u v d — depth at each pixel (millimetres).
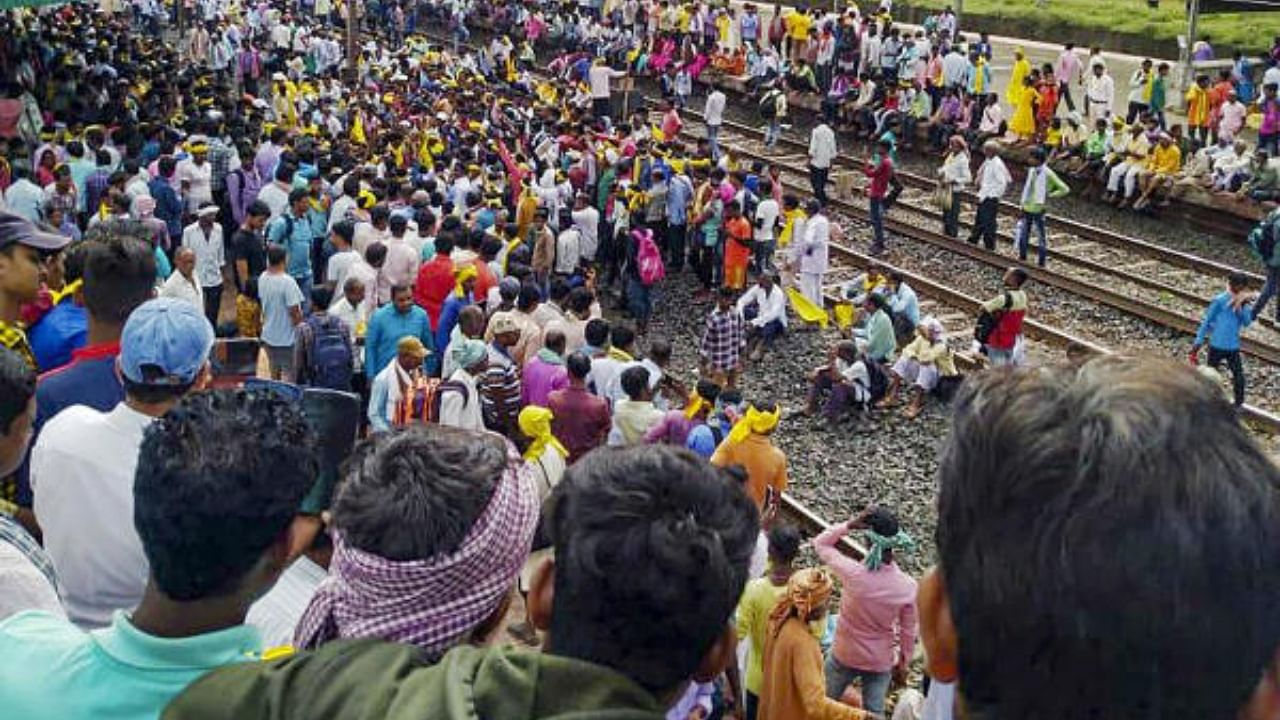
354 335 11945
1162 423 1230
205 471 2410
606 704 1624
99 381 4883
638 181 20656
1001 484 1264
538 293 12070
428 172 19828
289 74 31734
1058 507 1223
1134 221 23984
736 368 15594
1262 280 19797
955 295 19219
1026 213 20656
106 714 2398
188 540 2391
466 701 1638
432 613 2264
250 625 2555
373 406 9758
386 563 2232
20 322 6055
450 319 12758
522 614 9312
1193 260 20906
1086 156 25359
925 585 1420
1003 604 1246
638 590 1771
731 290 18812
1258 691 1231
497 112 25188
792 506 12695
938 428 14758
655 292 19984
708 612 1804
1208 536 1186
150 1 42719
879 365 15102
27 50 27875
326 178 18219
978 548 1270
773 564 7668
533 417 8164
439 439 2418
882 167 21531
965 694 1327
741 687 8234
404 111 25453
